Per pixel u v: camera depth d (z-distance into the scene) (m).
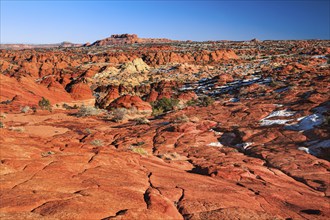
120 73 99.56
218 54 144.25
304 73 60.06
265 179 12.72
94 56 145.12
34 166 8.26
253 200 8.88
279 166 16.39
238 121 29.84
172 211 6.77
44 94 53.22
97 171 8.74
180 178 10.20
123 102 46.03
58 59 136.00
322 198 10.57
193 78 94.62
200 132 27.14
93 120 36.34
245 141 23.53
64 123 32.66
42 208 5.85
